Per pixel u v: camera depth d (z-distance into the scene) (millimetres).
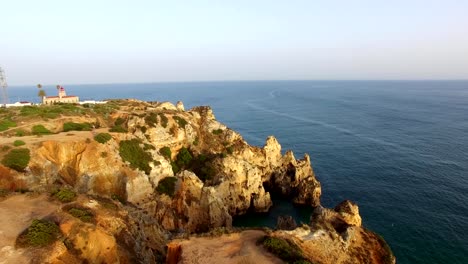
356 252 32094
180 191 59438
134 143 61125
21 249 22859
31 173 44000
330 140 130750
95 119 71312
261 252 26609
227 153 79438
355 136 137250
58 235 24719
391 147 117750
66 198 31156
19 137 52562
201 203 58875
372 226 61000
